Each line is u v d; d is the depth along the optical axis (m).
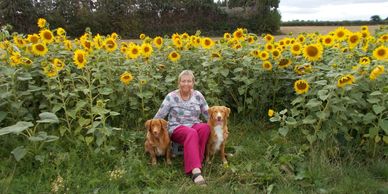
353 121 4.95
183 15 33.00
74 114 5.02
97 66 5.93
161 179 4.54
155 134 4.67
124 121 5.97
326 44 6.13
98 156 4.82
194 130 4.75
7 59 5.87
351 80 4.65
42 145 4.74
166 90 6.28
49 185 4.23
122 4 31.02
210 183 4.40
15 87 5.38
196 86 6.41
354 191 4.16
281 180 4.42
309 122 4.86
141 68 6.08
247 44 7.14
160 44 6.73
